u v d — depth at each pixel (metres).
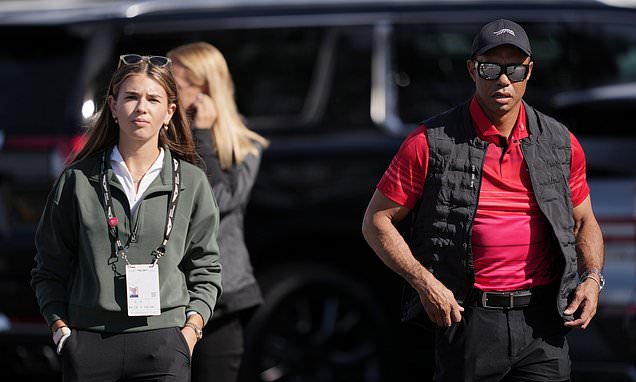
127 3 23.62
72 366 14.16
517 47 14.83
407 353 23.84
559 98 23.05
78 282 14.31
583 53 23.25
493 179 15.28
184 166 14.75
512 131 15.36
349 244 23.20
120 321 14.17
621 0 23.80
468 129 15.34
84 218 14.19
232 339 17.94
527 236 15.32
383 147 22.80
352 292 23.25
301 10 23.42
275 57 23.23
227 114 17.80
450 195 15.26
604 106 22.69
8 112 22.38
